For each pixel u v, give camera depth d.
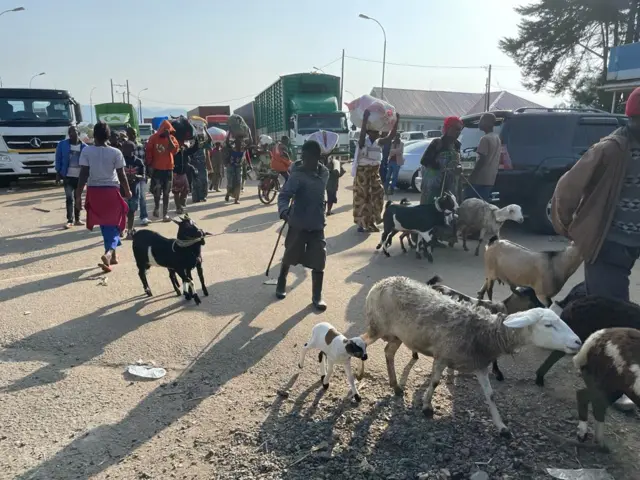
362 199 9.74
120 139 9.39
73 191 10.29
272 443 3.48
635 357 3.08
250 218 11.43
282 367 4.55
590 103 32.38
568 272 5.12
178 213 11.80
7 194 15.51
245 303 6.07
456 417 3.78
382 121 9.30
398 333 3.97
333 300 6.16
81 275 7.11
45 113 16.88
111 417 3.79
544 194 9.22
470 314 3.63
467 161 9.36
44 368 4.52
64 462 3.30
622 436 3.55
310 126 22.67
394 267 7.58
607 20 30.77
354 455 3.36
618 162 3.83
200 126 16.98
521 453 3.37
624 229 3.97
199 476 3.17
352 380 4.00
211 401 4.02
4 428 3.64
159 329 5.32
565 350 3.35
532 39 33.53
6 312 5.73
